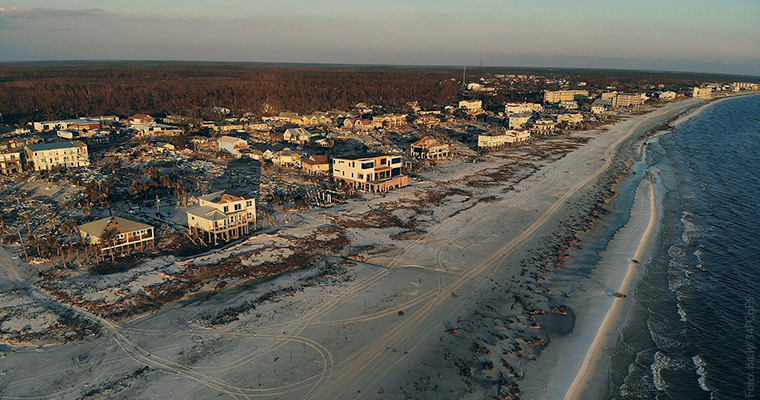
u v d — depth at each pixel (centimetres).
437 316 7194
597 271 8788
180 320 6950
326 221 11156
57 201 12044
